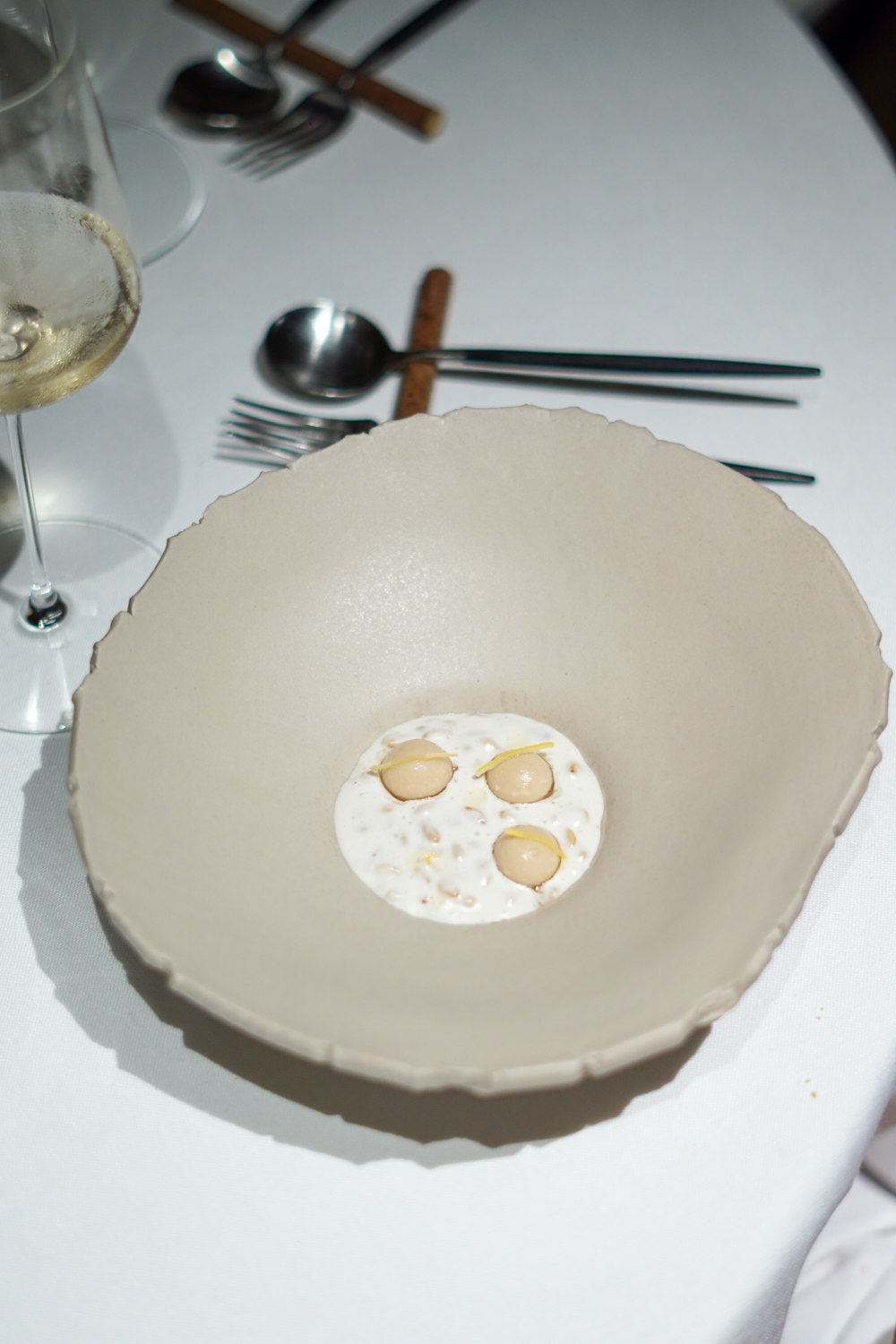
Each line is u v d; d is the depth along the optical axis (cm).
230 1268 34
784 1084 37
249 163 62
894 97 97
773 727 38
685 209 61
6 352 40
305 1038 30
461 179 62
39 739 44
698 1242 34
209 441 52
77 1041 38
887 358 55
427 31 67
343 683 42
